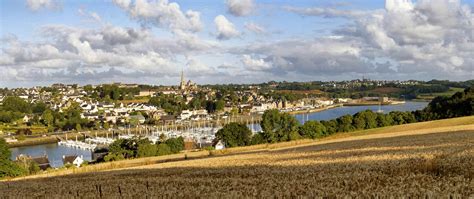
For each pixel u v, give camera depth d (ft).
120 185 138.82
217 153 320.91
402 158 152.87
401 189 87.66
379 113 535.60
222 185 119.85
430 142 214.07
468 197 75.46
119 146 417.08
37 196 124.16
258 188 105.91
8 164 312.50
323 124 486.38
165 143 442.50
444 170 112.88
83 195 117.19
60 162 484.74
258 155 240.32
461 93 529.45
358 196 84.48
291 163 176.35
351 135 384.47
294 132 447.42
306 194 91.25
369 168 132.77
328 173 129.70
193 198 98.94
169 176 164.14
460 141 204.44
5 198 124.67
